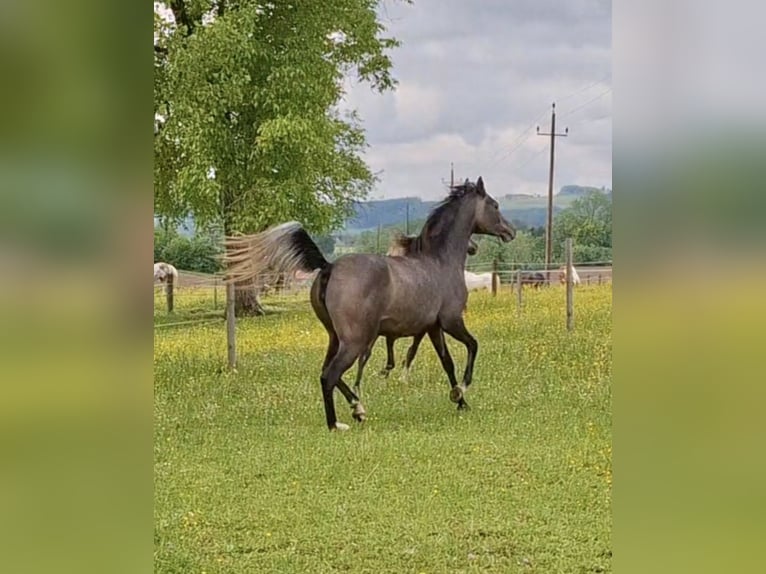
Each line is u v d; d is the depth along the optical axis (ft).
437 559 8.72
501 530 9.30
